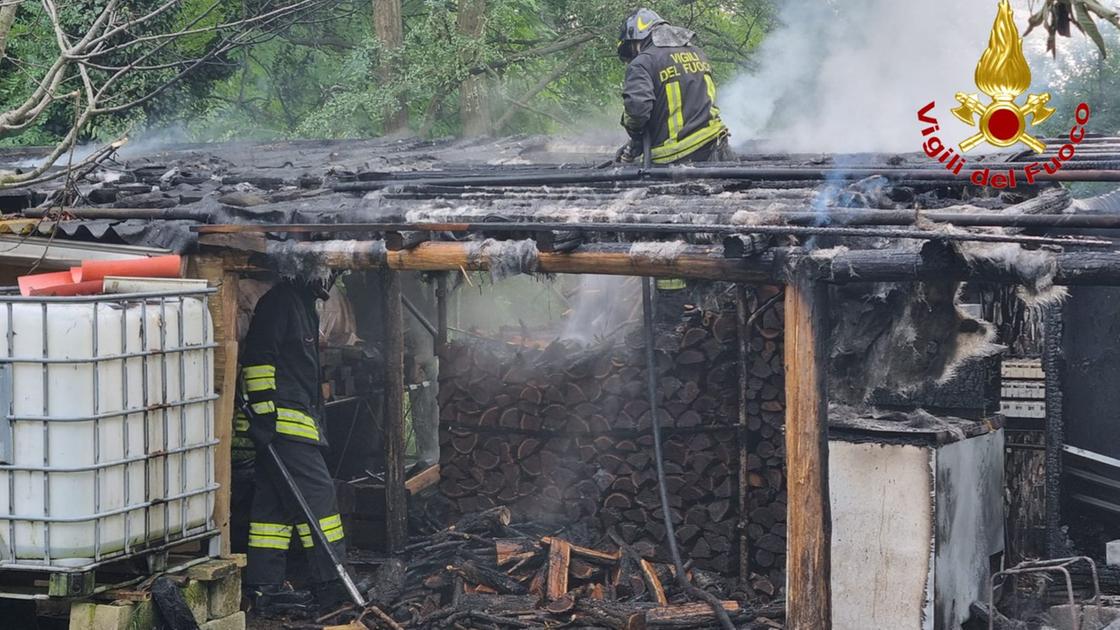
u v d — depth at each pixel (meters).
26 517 4.51
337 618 5.97
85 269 4.94
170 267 5.13
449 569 6.33
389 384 6.94
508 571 6.36
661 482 6.30
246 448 6.29
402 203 5.70
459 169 7.13
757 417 6.38
